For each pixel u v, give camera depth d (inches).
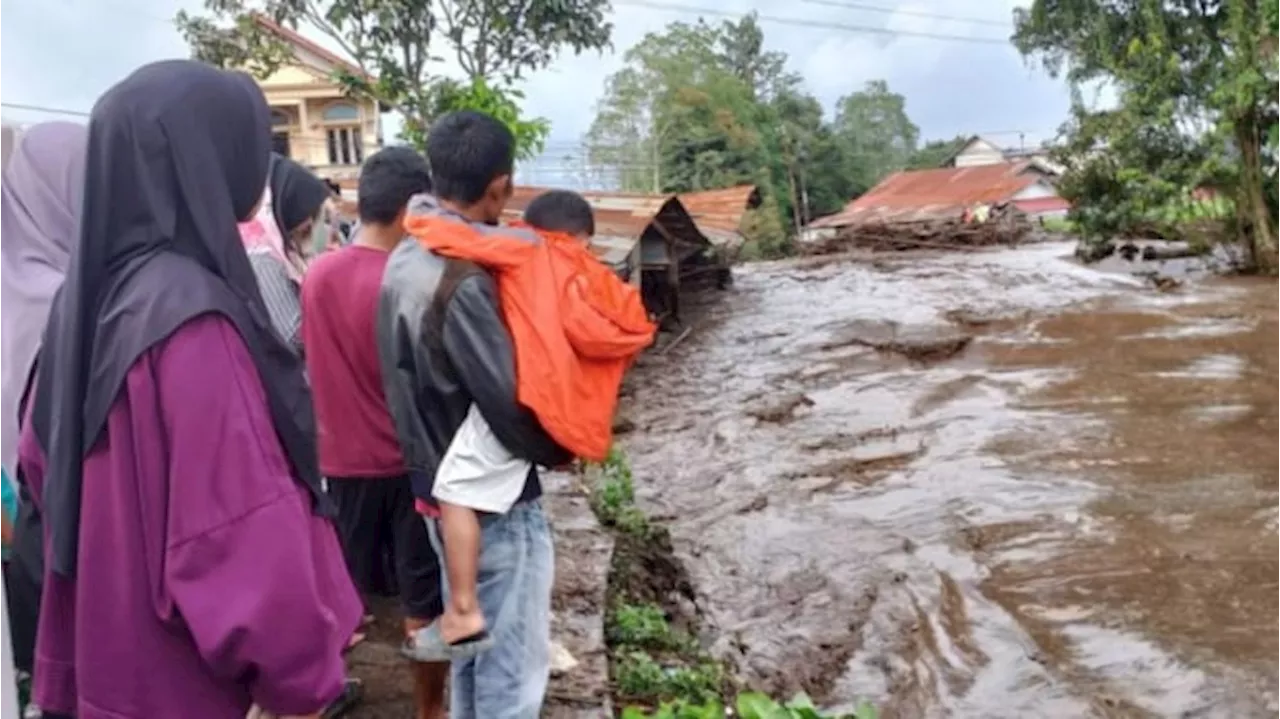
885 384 500.4
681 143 1942.7
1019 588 268.5
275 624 67.8
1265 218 786.8
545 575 110.6
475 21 520.4
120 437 69.0
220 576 67.6
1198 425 405.7
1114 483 343.6
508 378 97.9
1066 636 241.4
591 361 100.3
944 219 1380.4
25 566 87.4
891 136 2807.6
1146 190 826.2
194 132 72.6
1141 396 451.8
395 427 112.7
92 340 71.2
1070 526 308.2
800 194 2239.2
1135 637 238.5
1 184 115.9
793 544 307.6
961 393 476.1
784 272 926.4
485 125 104.9
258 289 75.1
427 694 130.1
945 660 232.5
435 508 106.0
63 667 76.4
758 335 632.4
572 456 102.6
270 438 70.7
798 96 2413.9
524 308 98.6
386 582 138.1
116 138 71.4
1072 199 874.8
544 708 148.6
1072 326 605.0
